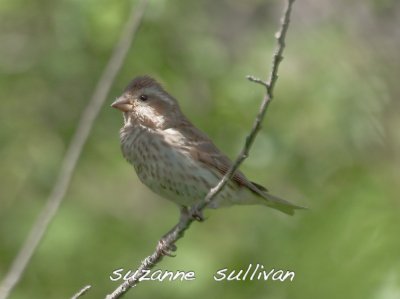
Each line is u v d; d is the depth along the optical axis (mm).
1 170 16078
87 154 16188
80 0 15594
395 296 9102
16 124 16281
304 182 15625
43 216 10688
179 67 16406
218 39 17141
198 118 16172
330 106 15727
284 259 12000
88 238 15133
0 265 15039
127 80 16047
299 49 16375
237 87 16109
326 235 9734
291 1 7641
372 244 9367
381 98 15797
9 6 15906
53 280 14852
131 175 16453
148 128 10828
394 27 16734
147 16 15312
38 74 16234
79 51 15977
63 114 16297
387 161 13609
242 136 16016
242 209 15391
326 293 9539
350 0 16938
